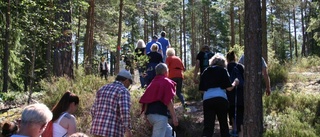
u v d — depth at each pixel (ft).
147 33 151.33
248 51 19.98
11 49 50.08
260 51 19.97
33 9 35.45
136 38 161.38
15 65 56.90
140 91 29.25
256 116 19.76
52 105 30.99
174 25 166.61
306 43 166.20
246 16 20.12
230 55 23.82
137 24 137.39
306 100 30.53
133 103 26.14
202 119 28.35
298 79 39.65
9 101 37.76
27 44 39.81
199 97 35.58
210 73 21.26
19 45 48.42
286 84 38.29
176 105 33.47
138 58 32.76
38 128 9.86
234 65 23.31
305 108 29.35
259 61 19.93
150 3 90.02
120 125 17.89
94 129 17.79
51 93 33.32
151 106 19.17
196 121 27.66
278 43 172.24
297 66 50.85
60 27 36.01
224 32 167.22
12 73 55.47
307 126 25.32
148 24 152.76
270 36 143.64
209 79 21.16
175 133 24.30
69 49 40.06
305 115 27.76
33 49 36.83
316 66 50.03
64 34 38.17
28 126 9.75
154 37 37.19
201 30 174.81
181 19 160.56
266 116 27.32
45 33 35.35
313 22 72.08
